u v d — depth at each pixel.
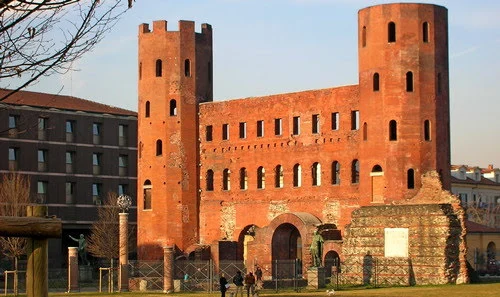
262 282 89.25
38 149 132.25
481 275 116.25
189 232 110.88
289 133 105.31
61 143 134.75
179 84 111.81
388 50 93.81
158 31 112.50
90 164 137.88
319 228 97.12
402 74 93.31
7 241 105.94
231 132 110.31
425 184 90.94
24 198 118.50
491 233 128.50
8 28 16.77
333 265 93.94
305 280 92.31
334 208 100.31
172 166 111.06
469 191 156.75
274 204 105.88
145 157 112.69
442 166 94.25
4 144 128.50
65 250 135.25
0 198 116.56
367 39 95.44
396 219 89.44
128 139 142.50
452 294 70.81
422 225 87.88
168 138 111.38
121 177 140.88
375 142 94.06
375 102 94.25
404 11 93.75
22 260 113.56
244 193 108.62
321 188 101.62
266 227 101.56
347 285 88.50
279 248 102.06
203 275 103.44
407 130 92.88
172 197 110.69
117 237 122.88
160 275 101.19
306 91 104.06
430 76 94.00
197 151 112.25
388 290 79.00
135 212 141.75
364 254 91.06
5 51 16.95
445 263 86.25
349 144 99.56
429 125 93.69
